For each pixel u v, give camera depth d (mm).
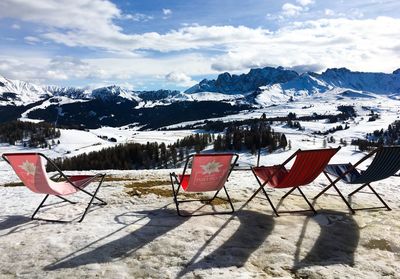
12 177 12695
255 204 6805
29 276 4012
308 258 4410
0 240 5102
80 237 5141
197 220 5840
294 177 5992
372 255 4492
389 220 5797
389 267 4164
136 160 120438
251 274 4000
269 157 123188
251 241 4926
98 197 7605
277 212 6211
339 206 6703
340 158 114000
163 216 6109
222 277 3926
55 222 5922
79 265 4258
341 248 4703
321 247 4730
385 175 6191
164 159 123125
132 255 4512
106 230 5426
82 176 7016
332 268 4145
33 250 4707
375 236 5094
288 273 4043
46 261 4379
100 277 3969
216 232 5270
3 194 8617
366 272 4055
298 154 5473
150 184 9109
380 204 6824
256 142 139625
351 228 5445
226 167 6004
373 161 5664
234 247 4727
